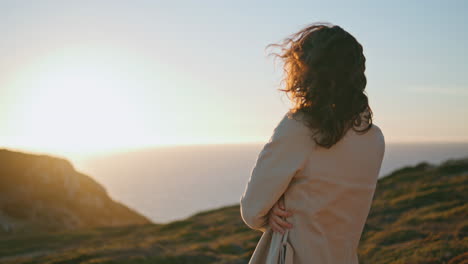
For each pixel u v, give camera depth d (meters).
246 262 8.66
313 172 1.53
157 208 159.25
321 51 1.48
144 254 9.07
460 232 6.64
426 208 9.63
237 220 16.45
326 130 1.47
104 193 51.44
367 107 1.59
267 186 1.53
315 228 1.54
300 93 1.53
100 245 15.90
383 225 9.09
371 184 1.63
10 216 34.94
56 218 38.06
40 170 44.28
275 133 1.56
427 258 5.55
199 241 12.95
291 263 1.55
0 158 42.62
